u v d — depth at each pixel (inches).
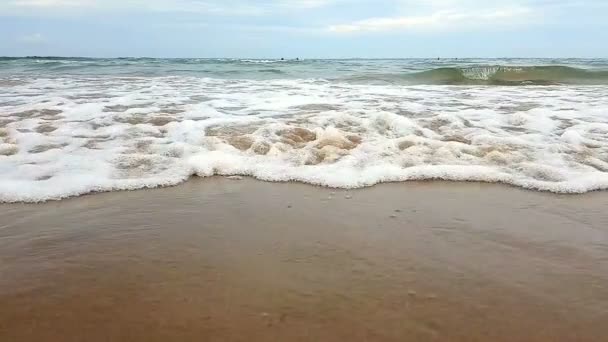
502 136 180.1
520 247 89.6
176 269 80.0
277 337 60.8
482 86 447.8
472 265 81.8
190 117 220.4
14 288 73.4
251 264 82.0
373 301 69.6
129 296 71.1
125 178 132.3
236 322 64.1
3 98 290.2
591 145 169.2
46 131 186.2
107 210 110.0
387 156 154.1
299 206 113.5
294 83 458.9
